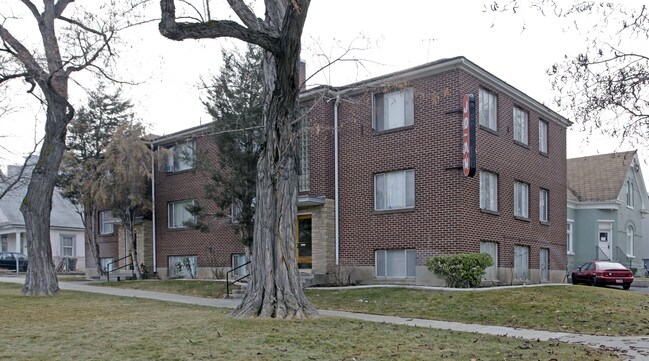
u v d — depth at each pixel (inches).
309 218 876.0
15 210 1772.9
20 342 375.2
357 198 832.3
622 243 1357.0
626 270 977.5
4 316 512.4
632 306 617.3
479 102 796.6
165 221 1139.9
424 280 753.6
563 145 1043.9
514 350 384.5
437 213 750.5
